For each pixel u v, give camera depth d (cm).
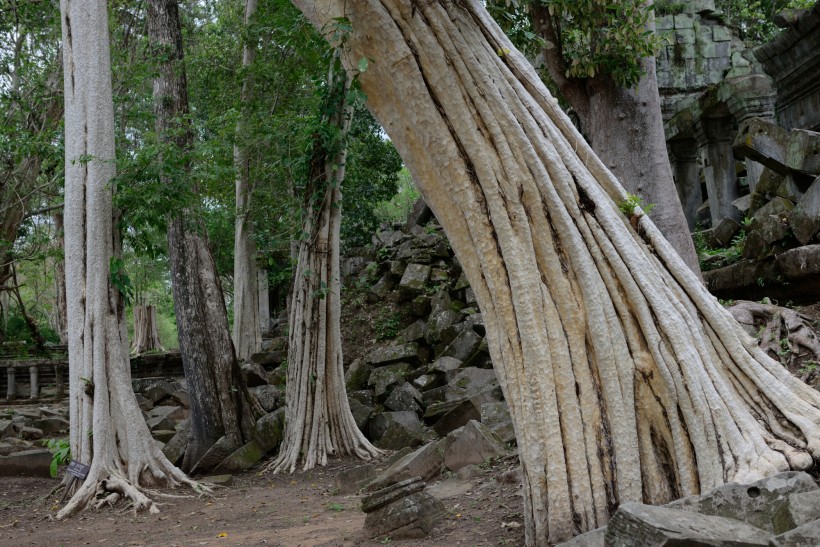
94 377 890
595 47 769
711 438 396
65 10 952
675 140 1410
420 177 453
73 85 941
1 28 1399
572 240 422
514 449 792
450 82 429
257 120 1280
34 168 1516
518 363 426
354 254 2009
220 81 1656
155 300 3559
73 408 894
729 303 827
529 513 422
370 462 1055
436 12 432
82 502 832
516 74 460
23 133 1102
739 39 1723
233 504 834
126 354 932
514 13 767
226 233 2095
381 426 1176
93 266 910
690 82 1669
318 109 1141
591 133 825
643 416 412
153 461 911
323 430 1101
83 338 900
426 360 1423
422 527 523
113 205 938
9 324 2455
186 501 866
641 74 773
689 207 1414
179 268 1148
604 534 351
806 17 1063
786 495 349
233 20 1631
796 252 760
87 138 925
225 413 1120
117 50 1347
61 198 1472
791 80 1177
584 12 759
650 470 407
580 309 421
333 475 1000
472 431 777
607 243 425
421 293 1600
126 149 1162
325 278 1120
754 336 732
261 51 1571
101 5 955
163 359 2056
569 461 410
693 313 426
